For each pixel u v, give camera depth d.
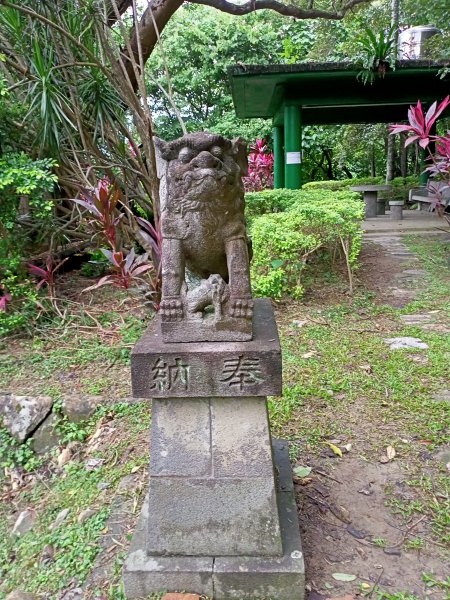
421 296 5.53
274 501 2.02
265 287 5.12
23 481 3.39
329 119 12.62
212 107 16.61
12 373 4.15
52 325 4.94
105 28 4.80
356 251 5.68
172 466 2.03
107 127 5.72
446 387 3.52
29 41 5.27
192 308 1.98
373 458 2.88
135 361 1.91
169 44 14.65
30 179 4.54
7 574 2.55
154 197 4.83
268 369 1.90
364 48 7.85
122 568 2.08
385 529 2.38
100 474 3.04
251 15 16.17
